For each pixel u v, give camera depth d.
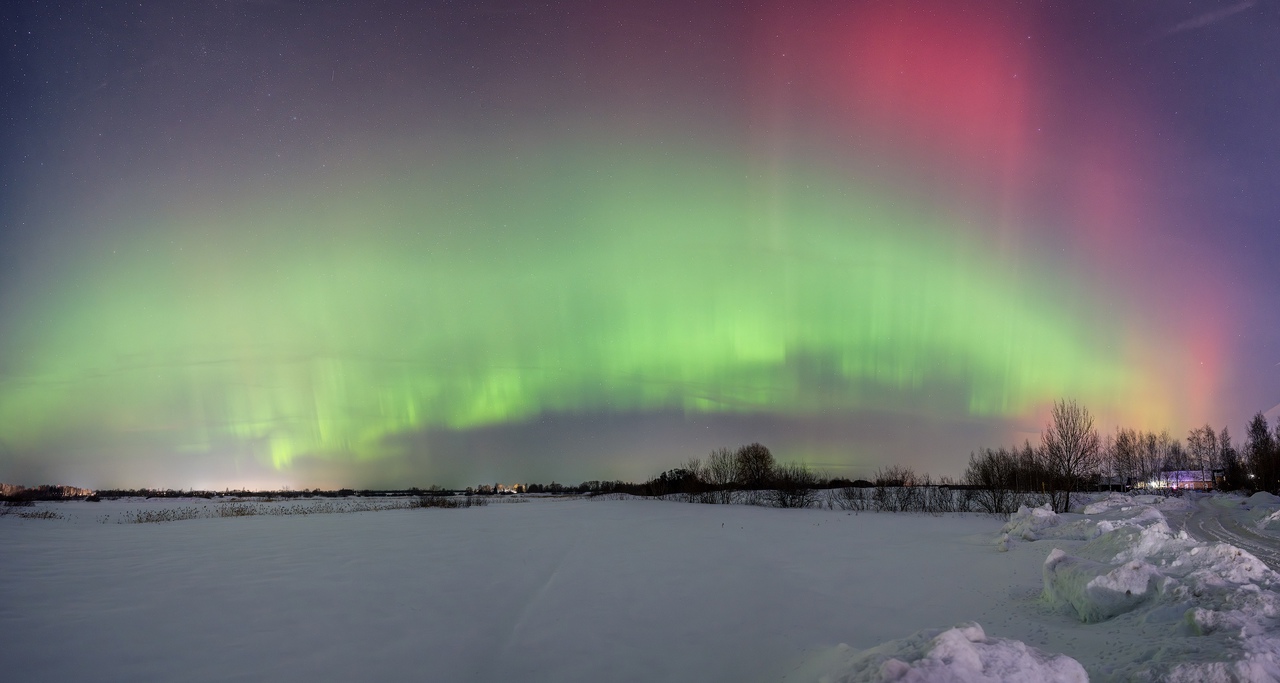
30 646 8.45
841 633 8.95
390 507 44.47
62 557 16.81
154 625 9.66
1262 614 6.36
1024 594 10.17
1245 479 69.38
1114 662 6.09
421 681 7.62
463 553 17.77
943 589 11.14
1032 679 4.79
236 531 25.12
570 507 42.03
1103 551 10.69
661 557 16.48
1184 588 7.29
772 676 7.27
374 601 11.57
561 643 9.03
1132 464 79.75
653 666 8.02
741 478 58.84
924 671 4.64
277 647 8.73
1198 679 4.97
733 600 11.39
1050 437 31.58
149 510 42.03
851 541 18.86
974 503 36.12
